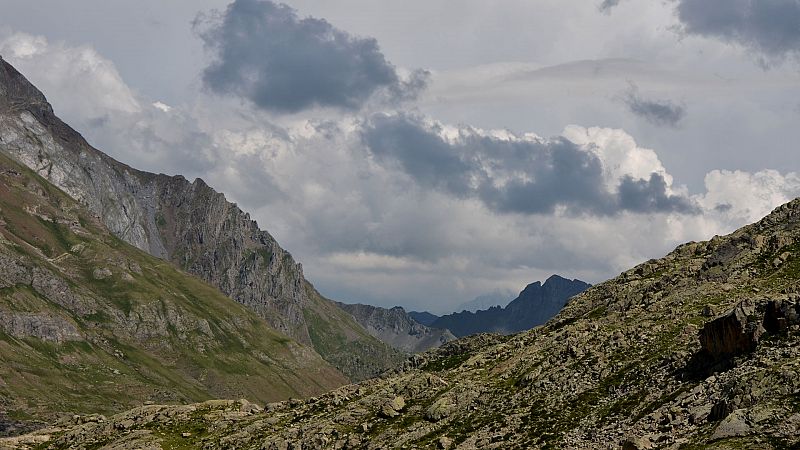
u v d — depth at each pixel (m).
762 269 128.12
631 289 148.12
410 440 122.69
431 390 144.12
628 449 82.69
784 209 144.75
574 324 144.88
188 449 156.50
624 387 108.19
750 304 97.12
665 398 96.94
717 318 100.12
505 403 122.44
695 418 84.38
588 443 93.50
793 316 91.81
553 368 126.56
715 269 136.00
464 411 127.19
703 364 100.19
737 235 149.50
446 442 114.56
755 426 74.56
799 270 120.81
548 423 107.81
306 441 137.75
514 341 160.75
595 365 119.75
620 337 125.56
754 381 81.69
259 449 142.50
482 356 156.75
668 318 124.56
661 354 111.75
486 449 106.38
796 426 71.56
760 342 92.56
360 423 140.62
